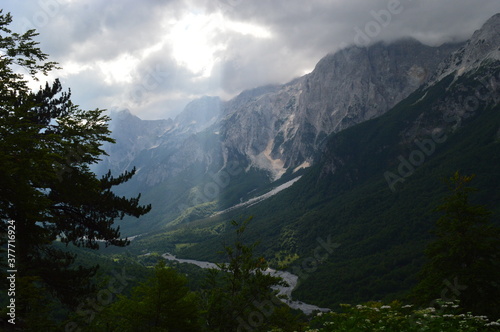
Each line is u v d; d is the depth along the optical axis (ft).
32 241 55.11
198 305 75.46
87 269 75.61
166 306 61.67
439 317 36.29
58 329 60.90
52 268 70.49
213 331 73.77
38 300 59.26
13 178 43.29
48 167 47.93
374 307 42.63
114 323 65.98
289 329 72.13
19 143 45.91
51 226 73.10
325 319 42.65
